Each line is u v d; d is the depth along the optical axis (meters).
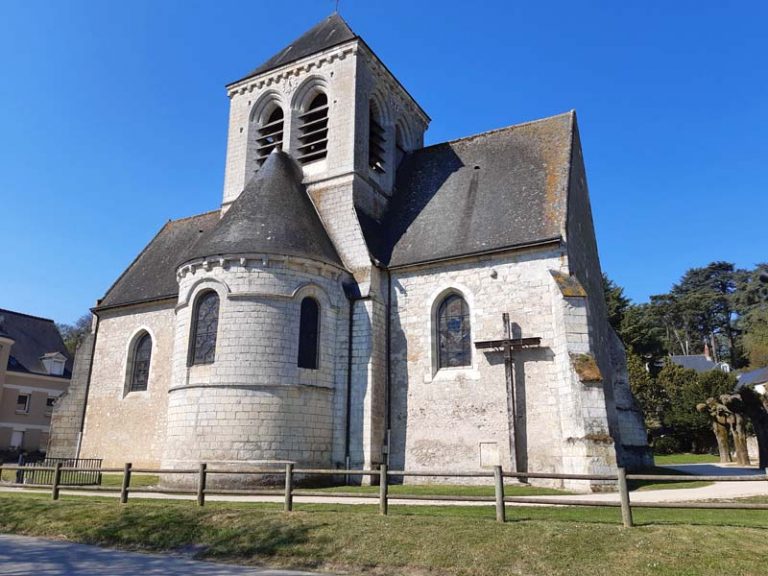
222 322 19.61
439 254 21.81
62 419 27.94
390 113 28.58
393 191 27.20
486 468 19.19
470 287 21.03
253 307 19.59
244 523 11.84
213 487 18.12
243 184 27.72
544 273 19.92
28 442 48.50
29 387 49.34
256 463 18.31
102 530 12.37
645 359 55.47
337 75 26.23
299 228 21.61
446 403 20.36
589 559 9.26
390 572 9.66
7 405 47.59
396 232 24.28
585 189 25.83
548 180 22.41
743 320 76.69
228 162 28.55
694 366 69.88
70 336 75.69
